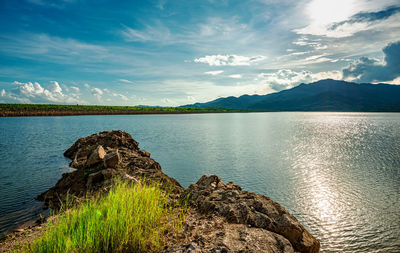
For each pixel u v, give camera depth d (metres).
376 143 64.06
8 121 118.62
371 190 26.64
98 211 6.29
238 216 7.25
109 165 16.67
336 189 26.88
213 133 85.06
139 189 8.65
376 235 17.53
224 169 35.03
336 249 16.09
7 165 28.27
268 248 5.55
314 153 48.75
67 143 49.34
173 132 85.19
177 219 7.11
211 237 5.83
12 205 15.29
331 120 192.25
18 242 7.99
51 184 20.59
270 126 123.69
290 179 30.50
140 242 5.42
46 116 169.75
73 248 4.86
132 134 76.31
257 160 41.34
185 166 36.34
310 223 19.42
